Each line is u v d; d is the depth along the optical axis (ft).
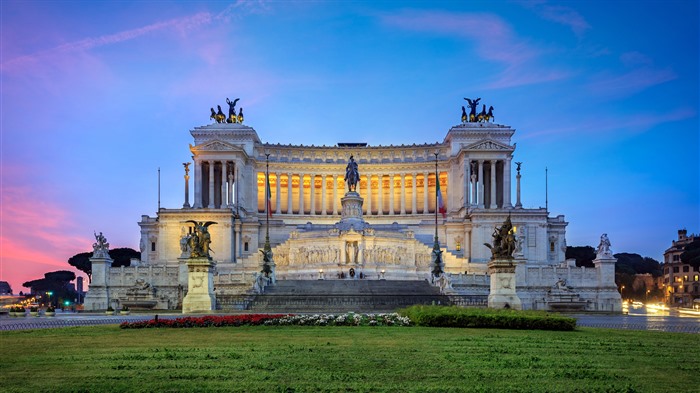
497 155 546.67
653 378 82.28
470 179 551.18
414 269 438.81
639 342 126.31
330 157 604.08
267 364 91.61
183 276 363.56
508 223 206.80
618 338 134.72
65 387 75.41
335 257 427.74
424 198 579.07
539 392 72.84
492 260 206.69
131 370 87.30
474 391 73.15
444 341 122.72
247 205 565.94
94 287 372.79
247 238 513.45
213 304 236.02
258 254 450.71
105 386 75.87
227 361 94.89
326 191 606.14
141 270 378.53
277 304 277.03
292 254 445.37
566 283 378.32
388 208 593.83
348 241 428.56
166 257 491.31
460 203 553.64
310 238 438.40
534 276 380.58
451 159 564.71
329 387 75.15
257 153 588.09
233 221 506.89
